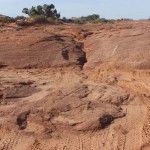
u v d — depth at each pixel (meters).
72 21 41.12
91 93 12.73
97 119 10.68
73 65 17.36
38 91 13.24
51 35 20.36
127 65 16.59
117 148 9.45
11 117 11.01
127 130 10.39
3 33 21.58
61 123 10.65
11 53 18.34
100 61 17.38
